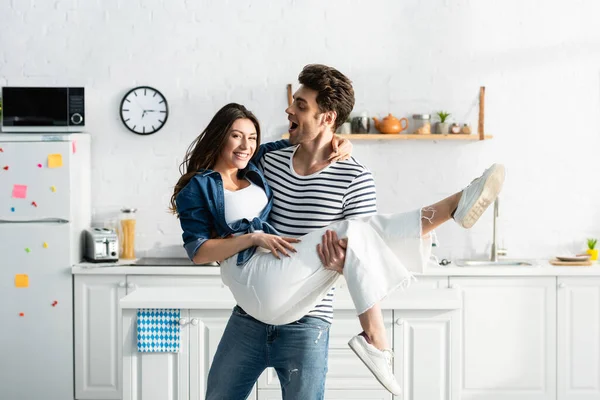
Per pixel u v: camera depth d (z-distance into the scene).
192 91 5.70
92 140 5.71
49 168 5.25
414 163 5.73
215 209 2.86
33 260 5.29
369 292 2.67
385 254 2.72
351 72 5.68
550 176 5.73
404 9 5.66
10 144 5.23
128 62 5.69
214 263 5.33
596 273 5.26
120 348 5.33
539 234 5.75
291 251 2.76
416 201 5.73
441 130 5.61
